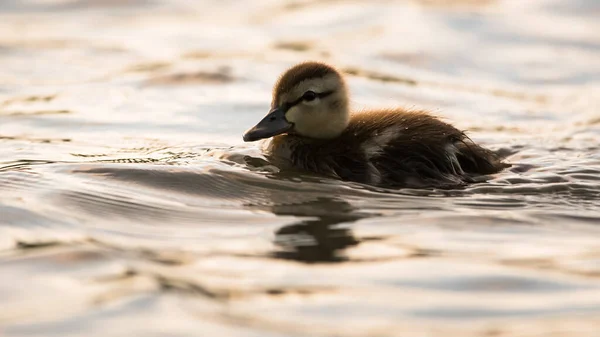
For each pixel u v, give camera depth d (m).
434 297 8.05
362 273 8.60
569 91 19.88
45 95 17.69
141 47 22.31
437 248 9.33
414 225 10.06
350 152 12.17
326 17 25.48
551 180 11.88
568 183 11.75
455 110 17.91
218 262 8.84
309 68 12.84
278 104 12.86
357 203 10.82
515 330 7.40
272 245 9.37
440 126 12.45
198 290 8.11
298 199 10.96
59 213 10.20
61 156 13.11
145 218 10.20
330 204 10.78
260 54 21.95
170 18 25.50
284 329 7.34
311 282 8.36
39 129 15.11
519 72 21.16
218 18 25.70
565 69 21.31
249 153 13.00
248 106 17.16
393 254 9.12
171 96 17.83
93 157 13.03
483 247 9.39
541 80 20.67
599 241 9.64
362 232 9.79
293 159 12.52
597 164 12.84
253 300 7.92
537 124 16.80
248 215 10.38
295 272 8.61
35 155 13.19
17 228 9.69
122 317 7.50
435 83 20.12
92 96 17.69
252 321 7.48
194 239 9.55
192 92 18.16
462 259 9.00
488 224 10.15
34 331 7.28
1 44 21.95
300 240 9.52
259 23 25.19
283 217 10.30
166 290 8.06
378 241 9.51
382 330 7.36
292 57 21.72
